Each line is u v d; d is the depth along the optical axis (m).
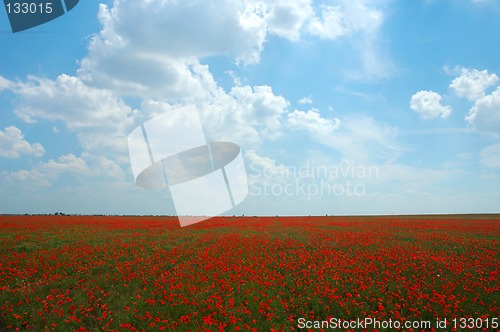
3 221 42.41
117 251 18.83
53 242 21.72
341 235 25.97
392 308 10.54
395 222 43.72
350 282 12.77
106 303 10.90
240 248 19.56
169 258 16.98
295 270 14.59
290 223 40.50
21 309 10.46
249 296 10.89
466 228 33.97
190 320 9.30
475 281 12.88
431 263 15.81
